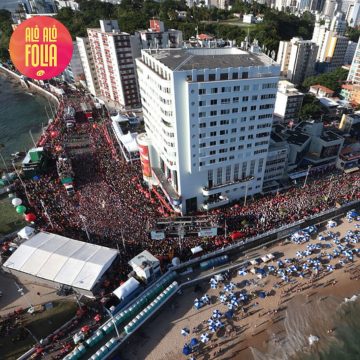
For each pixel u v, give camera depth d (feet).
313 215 295.07
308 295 234.17
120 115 494.59
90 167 382.83
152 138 321.73
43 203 298.15
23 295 230.48
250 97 262.47
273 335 208.33
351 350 200.23
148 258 238.68
